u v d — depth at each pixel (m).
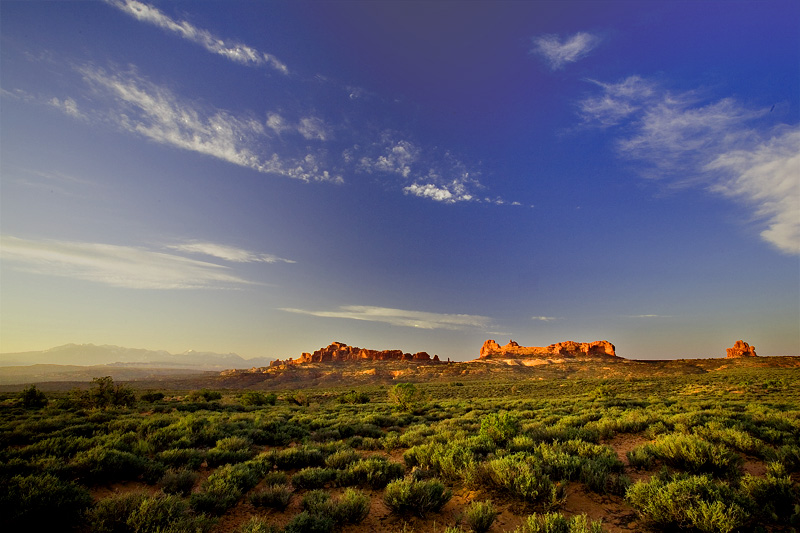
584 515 5.17
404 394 30.30
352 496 6.83
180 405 29.27
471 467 7.98
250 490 8.26
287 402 40.09
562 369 124.00
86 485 8.19
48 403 29.50
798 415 13.91
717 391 37.06
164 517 5.83
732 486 6.81
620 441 12.14
